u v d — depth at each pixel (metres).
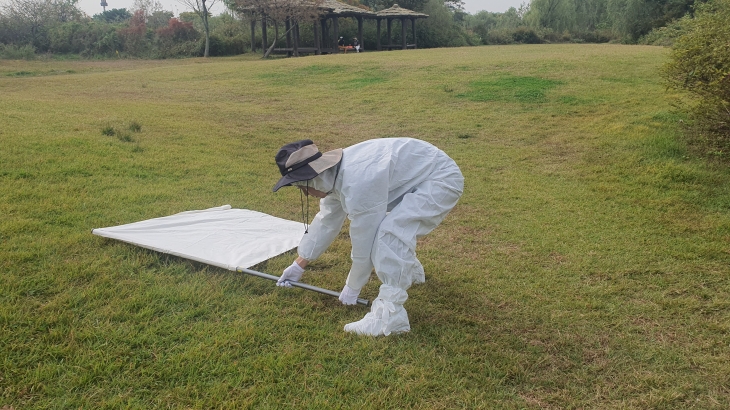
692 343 3.19
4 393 2.57
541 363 2.99
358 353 3.02
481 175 6.91
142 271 3.89
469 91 12.08
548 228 5.12
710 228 5.00
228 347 3.04
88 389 2.65
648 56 15.14
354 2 40.66
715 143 7.11
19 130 7.56
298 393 2.69
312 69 16.53
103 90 13.66
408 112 10.59
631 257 4.41
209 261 3.91
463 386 2.78
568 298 3.73
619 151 7.50
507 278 4.07
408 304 3.62
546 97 11.05
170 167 6.79
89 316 3.26
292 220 5.30
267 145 8.44
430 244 4.76
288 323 3.32
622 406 2.65
